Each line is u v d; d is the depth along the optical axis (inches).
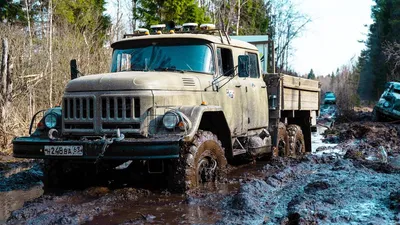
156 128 241.1
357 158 366.3
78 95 251.8
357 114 1090.7
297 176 291.7
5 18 1101.7
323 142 578.6
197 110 244.4
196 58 284.5
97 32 1115.9
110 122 244.2
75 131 252.4
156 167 264.7
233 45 315.0
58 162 273.6
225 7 1311.5
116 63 296.4
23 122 526.3
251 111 328.2
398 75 1635.1
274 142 364.5
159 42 291.4
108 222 196.5
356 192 238.1
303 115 454.0
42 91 677.3
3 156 416.8
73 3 1157.7
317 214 197.8
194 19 957.2
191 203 224.4
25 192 267.6
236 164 353.7
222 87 292.7
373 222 188.5
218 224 190.2
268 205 221.5
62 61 757.9
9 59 483.8
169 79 255.0
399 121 789.9
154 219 200.2
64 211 210.5
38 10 1157.7
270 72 390.9
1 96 472.7
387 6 2055.9
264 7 1565.0
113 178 289.4
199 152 248.8
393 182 261.0
